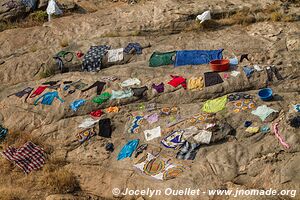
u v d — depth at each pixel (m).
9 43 14.91
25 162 10.30
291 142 9.33
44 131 11.25
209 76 11.54
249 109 10.39
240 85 11.22
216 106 10.70
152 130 10.52
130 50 13.32
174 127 10.39
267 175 8.87
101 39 14.09
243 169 9.09
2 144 11.04
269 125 9.90
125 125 10.90
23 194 9.41
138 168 9.60
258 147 9.45
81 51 13.57
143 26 14.53
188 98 11.27
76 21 15.64
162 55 12.84
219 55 12.59
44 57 13.74
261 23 14.10
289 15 14.16
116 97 11.55
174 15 14.70
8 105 12.14
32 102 12.01
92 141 10.66
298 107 9.98
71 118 11.43
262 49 12.70
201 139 9.82
